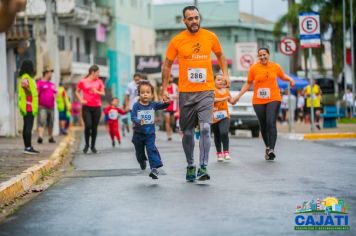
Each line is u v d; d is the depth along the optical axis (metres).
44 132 43.38
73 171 18.48
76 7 76.62
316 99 41.25
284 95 61.75
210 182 14.98
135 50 94.38
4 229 10.29
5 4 6.93
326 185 14.11
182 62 15.11
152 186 14.55
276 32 84.44
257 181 14.98
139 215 11.07
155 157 15.45
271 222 10.18
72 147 29.70
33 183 16.31
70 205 12.39
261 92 20.33
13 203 13.27
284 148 25.14
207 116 15.03
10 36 38.06
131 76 92.81
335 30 80.00
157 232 9.69
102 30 85.31
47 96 29.92
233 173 16.66
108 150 26.64
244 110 35.53
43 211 11.82
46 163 19.34
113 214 11.26
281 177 15.62
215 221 10.36
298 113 67.00
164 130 47.84
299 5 81.12
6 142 30.81
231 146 26.91
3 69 35.94
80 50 81.94
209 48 15.14
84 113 25.34
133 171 17.80
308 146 26.16
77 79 77.25
